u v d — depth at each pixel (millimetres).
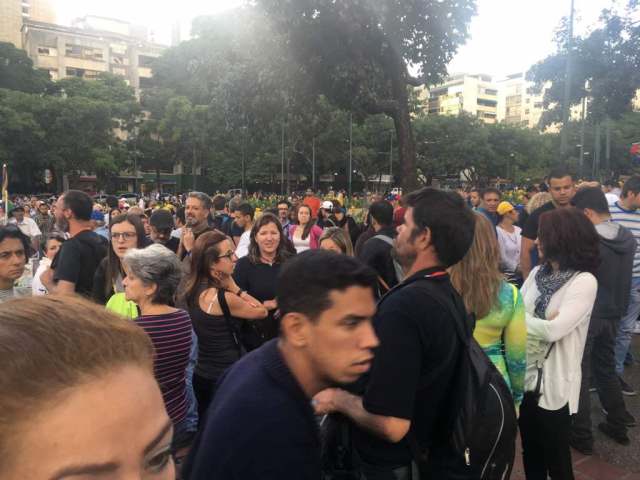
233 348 3283
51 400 525
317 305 1261
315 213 7441
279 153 47688
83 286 3617
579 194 3971
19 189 52188
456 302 1798
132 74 74938
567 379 2688
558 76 18516
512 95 109688
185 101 49531
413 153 15242
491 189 5660
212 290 3287
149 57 76125
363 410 1661
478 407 1702
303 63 14102
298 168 52688
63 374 534
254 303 3377
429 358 1675
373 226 5527
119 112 49500
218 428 1219
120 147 51469
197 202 4984
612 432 3725
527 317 2771
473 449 1686
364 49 14266
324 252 1364
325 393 1793
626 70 17141
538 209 4750
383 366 1622
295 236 6492
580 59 17719
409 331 1636
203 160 55250
